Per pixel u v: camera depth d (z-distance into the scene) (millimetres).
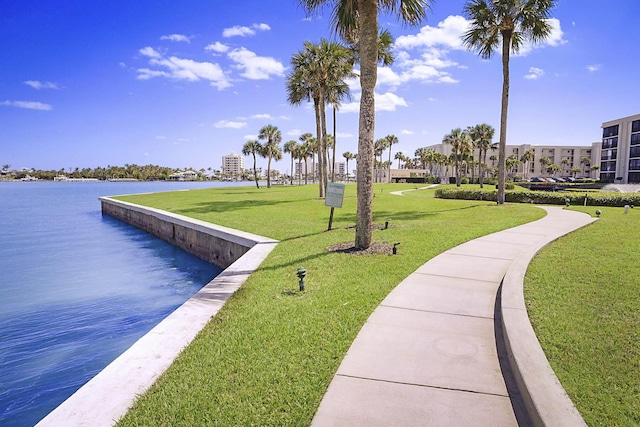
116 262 13789
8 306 8711
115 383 3334
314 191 44781
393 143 106062
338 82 28484
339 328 4441
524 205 21047
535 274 6324
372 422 2754
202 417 2891
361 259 8039
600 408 2771
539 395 2824
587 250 8312
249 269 7590
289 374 3453
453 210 18750
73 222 27141
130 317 7996
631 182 65375
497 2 19203
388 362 3625
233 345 4066
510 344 3662
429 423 2738
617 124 69188
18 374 5633
